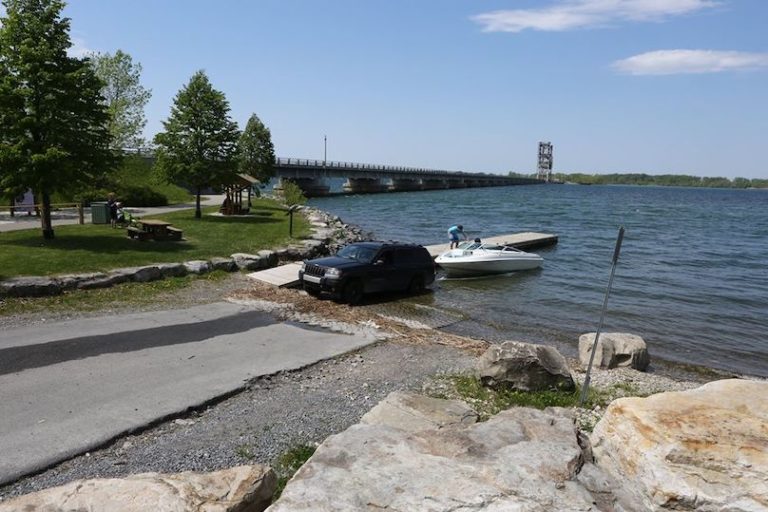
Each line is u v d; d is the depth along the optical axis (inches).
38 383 370.3
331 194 4092.0
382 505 186.7
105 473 269.7
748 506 195.0
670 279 1046.4
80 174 753.6
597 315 749.9
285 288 738.2
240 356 456.1
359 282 729.0
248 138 2428.6
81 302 586.6
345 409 369.1
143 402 350.3
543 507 186.1
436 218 2336.4
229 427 331.0
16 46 717.9
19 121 693.3
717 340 651.5
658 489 208.2
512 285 951.6
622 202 4311.0
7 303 550.9
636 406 243.1
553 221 2361.0
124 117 1835.6
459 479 199.8
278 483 266.8
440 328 642.8
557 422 257.0
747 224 2459.4
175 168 1150.3
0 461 272.4
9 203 1282.0
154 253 794.2
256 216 1407.5
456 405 319.6
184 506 194.2
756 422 223.8
